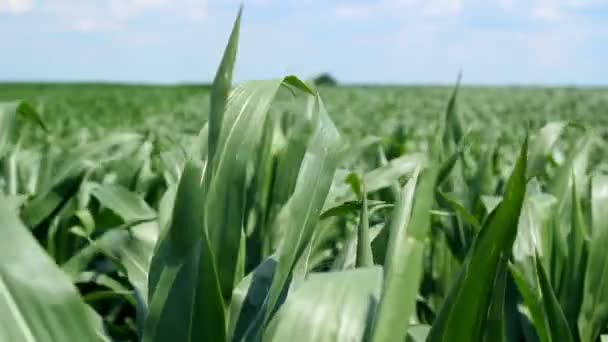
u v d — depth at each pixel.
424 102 34.69
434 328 1.42
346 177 2.92
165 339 1.42
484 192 3.23
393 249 1.29
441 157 3.04
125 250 2.57
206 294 1.40
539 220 2.41
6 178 3.57
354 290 1.31
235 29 1.38
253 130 1.48
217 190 1.47
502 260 1.48
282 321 1.28
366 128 14.12
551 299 1.97
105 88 60.09
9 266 1.26
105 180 4.16
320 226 2.64
